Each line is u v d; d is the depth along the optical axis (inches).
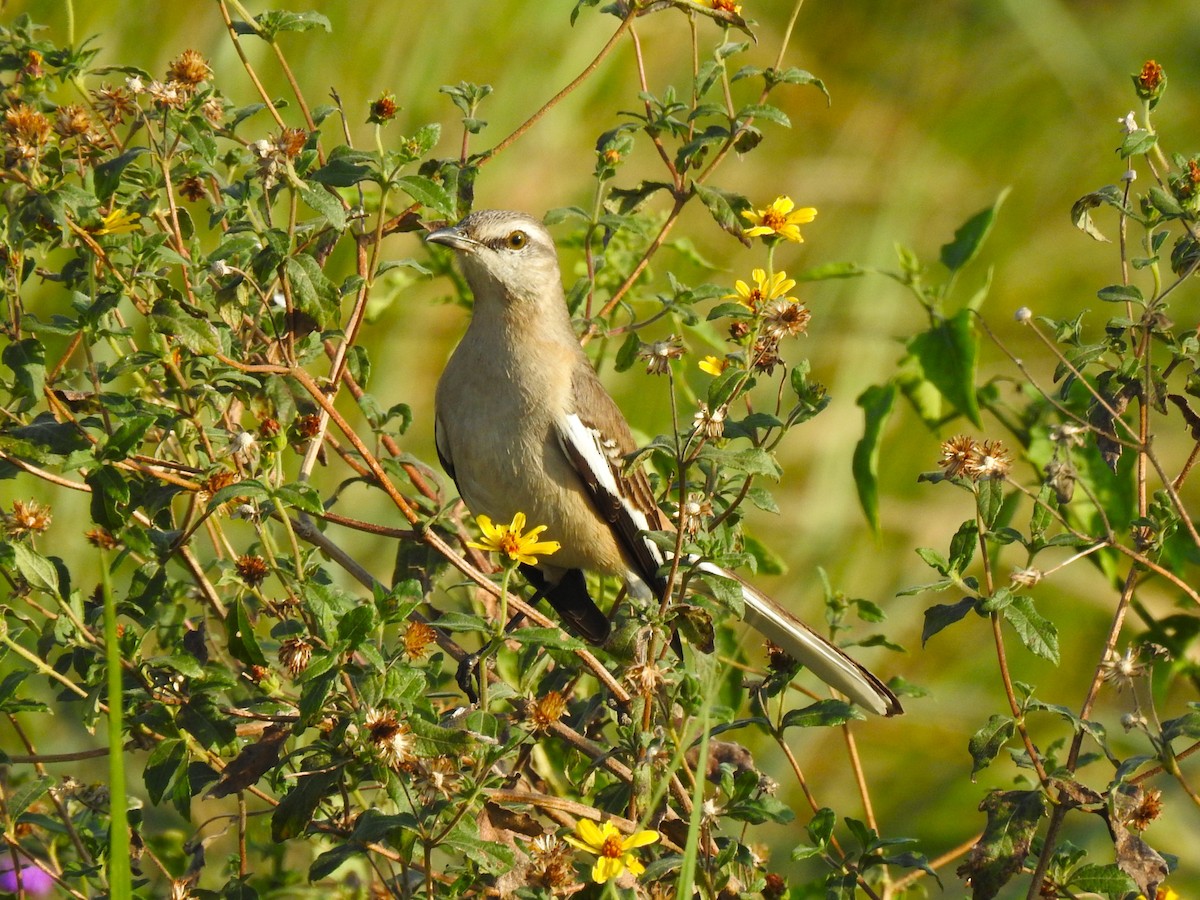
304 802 247.3
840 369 633.6
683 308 348.8
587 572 386.0
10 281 277.0
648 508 361.7
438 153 599.8
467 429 357.1
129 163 286.7
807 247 674.8
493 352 351.6
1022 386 427.8
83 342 306.5
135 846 299.1
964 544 263.1
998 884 257.4
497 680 322.3
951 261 422.6
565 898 255.4
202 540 413.7
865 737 533.6
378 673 242.7
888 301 659.4
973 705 546.0
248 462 289.4
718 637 362.9
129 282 269.7
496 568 358.9
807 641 319.0
